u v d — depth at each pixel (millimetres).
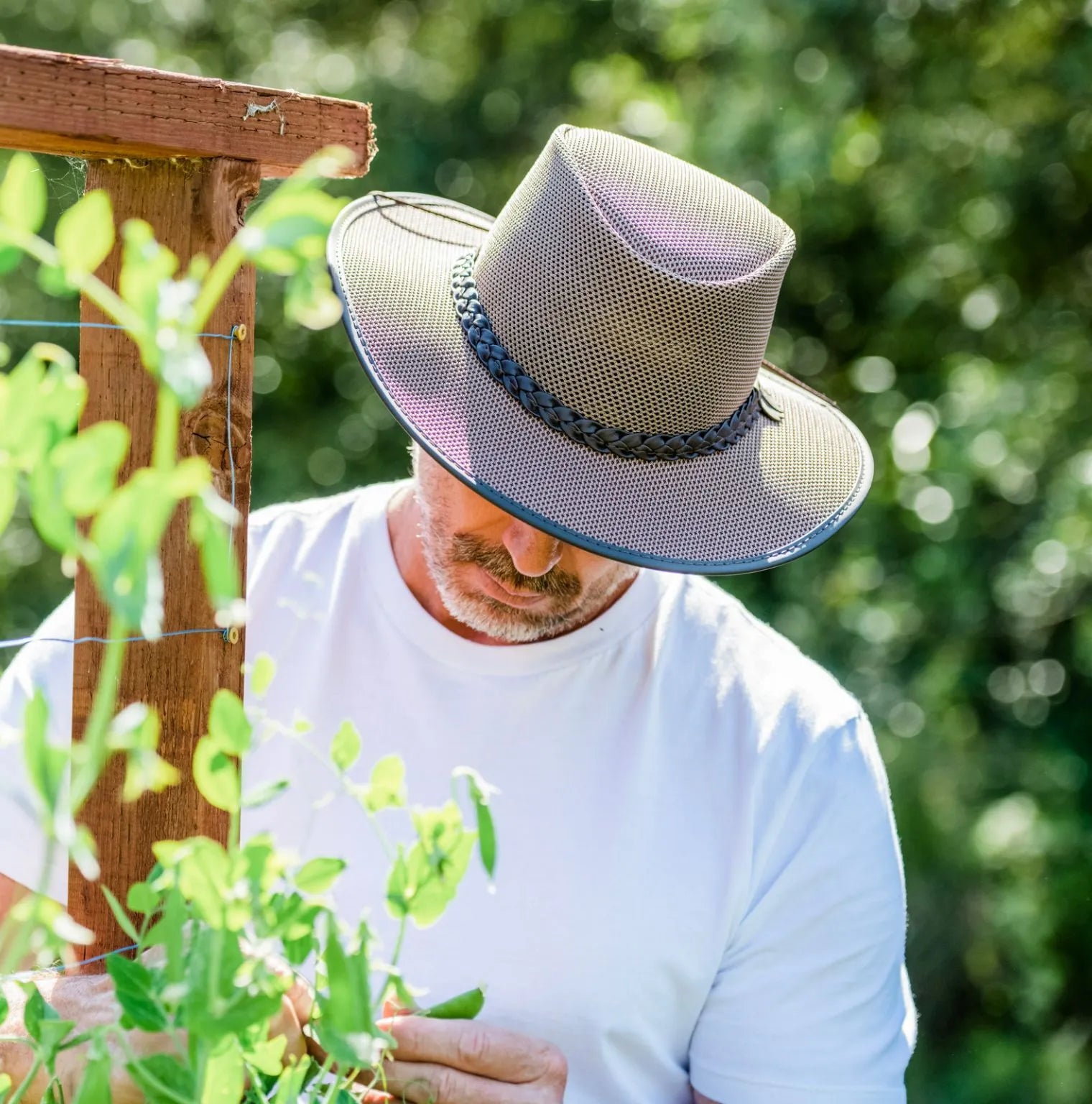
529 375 1228
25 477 707
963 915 5148
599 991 1412
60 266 638
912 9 4938
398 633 1464
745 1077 1448
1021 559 4797
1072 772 5027
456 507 1335
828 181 5168
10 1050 1020
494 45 6723
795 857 1451
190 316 639
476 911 1409
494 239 1294
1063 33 4848
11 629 5723
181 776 1034
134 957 1052
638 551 1194
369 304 1300
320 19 6941
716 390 1250
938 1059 5234
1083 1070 5074
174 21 6648
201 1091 741
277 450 6293
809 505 1305
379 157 6379
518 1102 1140
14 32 6234
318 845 1419
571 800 1431
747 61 5207
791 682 1521
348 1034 763
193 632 1025
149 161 1010
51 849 697
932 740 4977
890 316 5492
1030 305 5160
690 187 1268
